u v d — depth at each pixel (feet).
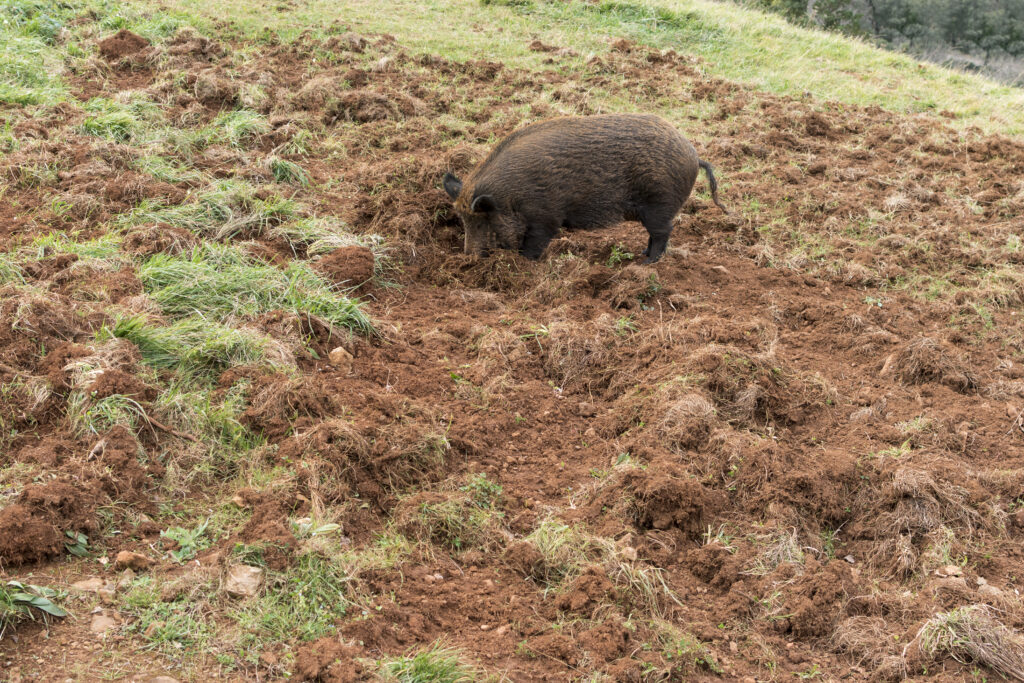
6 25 37.93
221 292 20.24
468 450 17.31
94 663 10.88
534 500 16.30
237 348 17.88
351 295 22.71
